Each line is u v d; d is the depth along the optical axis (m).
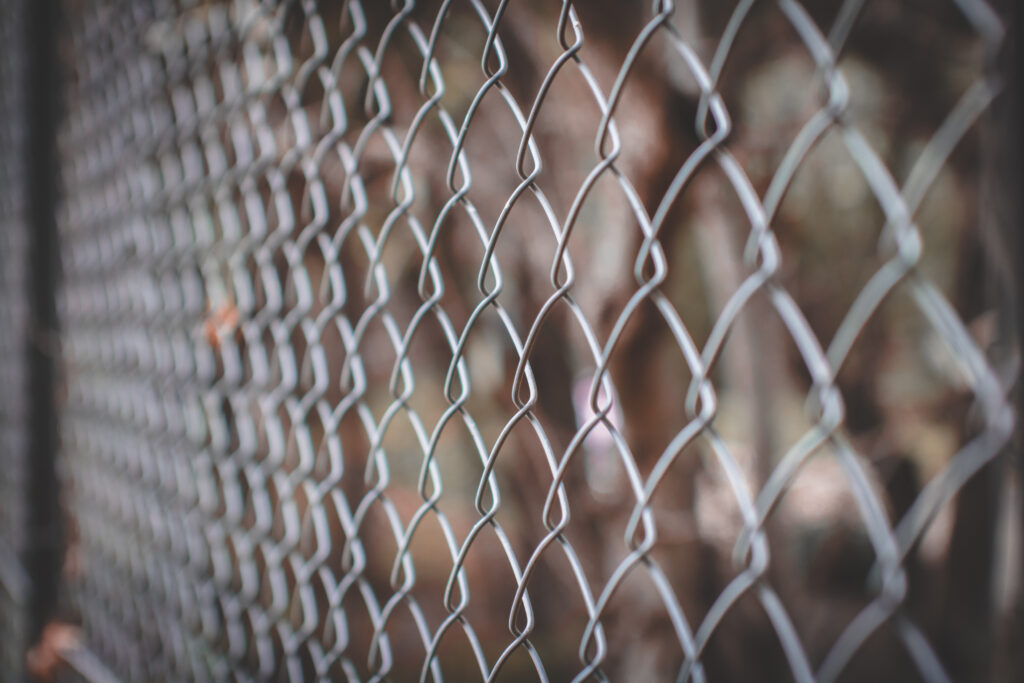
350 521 1.19
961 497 2.62
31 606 2.22
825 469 4.55
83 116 2.18
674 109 3.35
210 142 1.55
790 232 4.64
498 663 0.88
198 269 1.65
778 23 3.67
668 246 3.79
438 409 5.59
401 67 3.61
